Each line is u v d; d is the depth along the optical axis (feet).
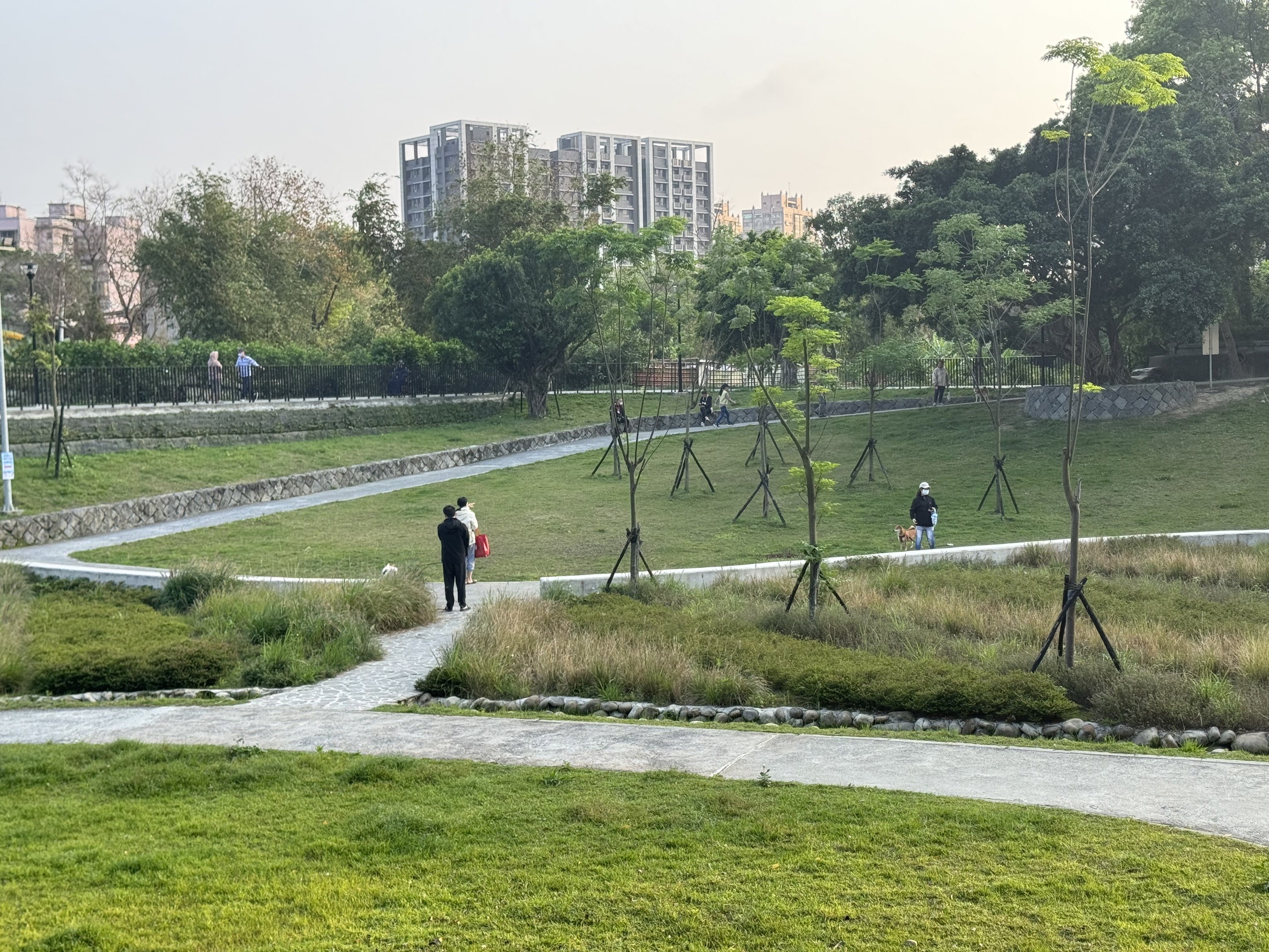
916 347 107.34
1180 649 43.27
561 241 138.21
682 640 45.91
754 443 131.44
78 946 18.54
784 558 72.74
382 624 55.52
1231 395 121.29
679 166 582.76
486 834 24.14
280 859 22.81
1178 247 123.34
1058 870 21.29
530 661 43.37
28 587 64.85
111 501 91.91
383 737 34.04
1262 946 17.81
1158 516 82.74
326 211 213.25
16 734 35.78
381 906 20.39
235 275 174.70
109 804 27.25
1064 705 34.73
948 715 35.68
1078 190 118.52
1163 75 43.11
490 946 18.62
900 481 104.06
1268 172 123.24
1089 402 118.62
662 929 19.15
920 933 18.66
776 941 18.57
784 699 38.68
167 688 44.47
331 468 113.80
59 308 216.74
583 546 80.18
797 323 54.75
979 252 96.48
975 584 59.21
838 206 173.88
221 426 116.37
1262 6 137.59
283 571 71.31
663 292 98.02
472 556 68.33
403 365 147.54
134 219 220.02
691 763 30.17
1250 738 31.45
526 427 148.46
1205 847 22.29
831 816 24.75
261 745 33.42
